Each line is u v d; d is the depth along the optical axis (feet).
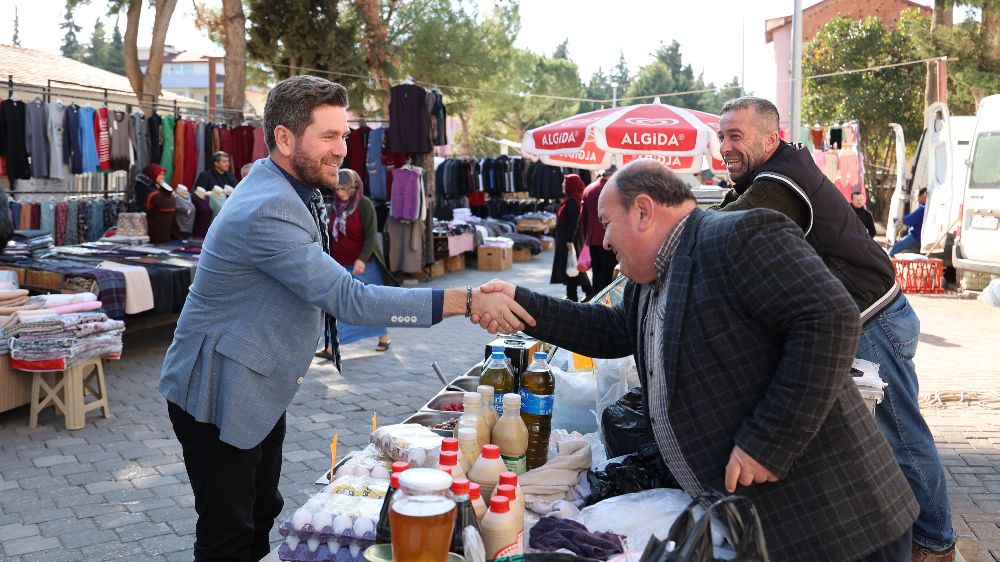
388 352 29.37
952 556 11.11
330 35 62.64
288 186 8.30
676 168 24.82
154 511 15.02
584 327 8.71
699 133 22.03
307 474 16.99
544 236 72.54
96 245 30.66
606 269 32.53
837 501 6.72
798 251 6.59
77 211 37.32
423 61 66.90
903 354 10.85
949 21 67.31
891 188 82.07
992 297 20.83
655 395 7.57
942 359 28.68
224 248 8.15
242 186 8.39
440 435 9.55
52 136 37.86
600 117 23.54
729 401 6.89
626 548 7.35
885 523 6.81
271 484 9.87
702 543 5.64
